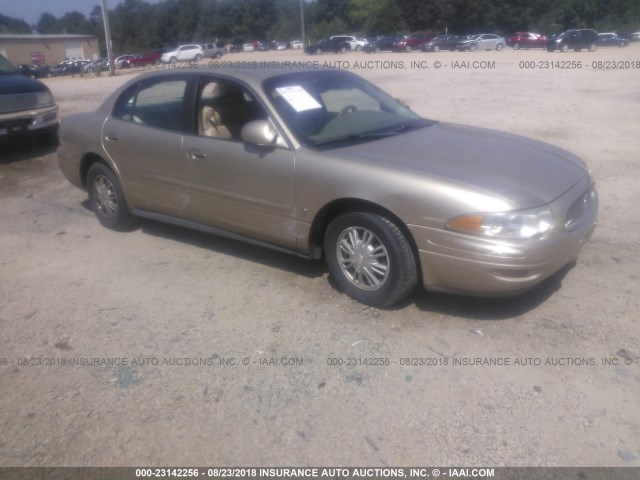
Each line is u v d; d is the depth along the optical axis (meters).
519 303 4.34
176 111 5.24
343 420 3.26
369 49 49.31
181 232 6.08
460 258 3.84
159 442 3.15
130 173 5.64
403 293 4.19
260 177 4.61
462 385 3.49
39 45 79.06
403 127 5.06
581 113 12.19
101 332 4.22
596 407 3.28
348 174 4.16
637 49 42.91
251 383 3.59
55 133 10.41
